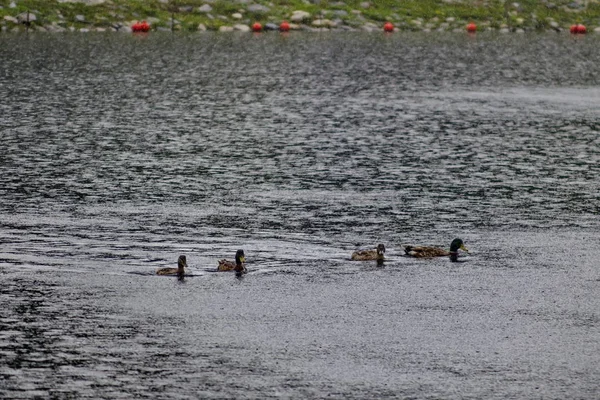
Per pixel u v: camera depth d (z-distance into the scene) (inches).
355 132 2888.8
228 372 1289.4
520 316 1488.7
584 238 1862.7
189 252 1743.4
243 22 5767.7
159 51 4709.6
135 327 1421.0
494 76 4323.3
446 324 1454.2
